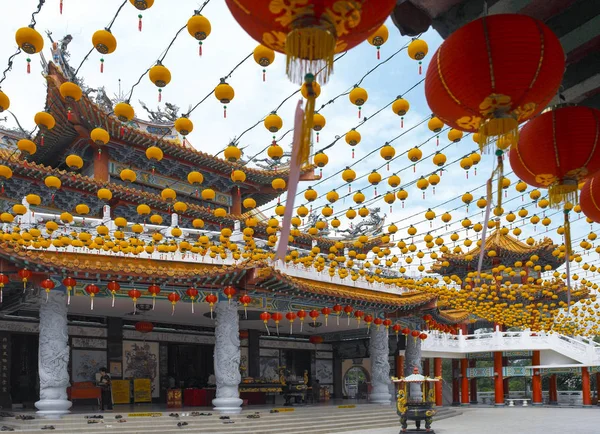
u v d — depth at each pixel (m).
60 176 27.30
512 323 25.30
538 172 5.09
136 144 30.27
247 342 31.86
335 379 35.84
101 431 18.28
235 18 3.33
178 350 29.77
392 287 28.78
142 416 20.02
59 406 19.39
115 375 26.34
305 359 35.16
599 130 4.85
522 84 3.94
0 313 23.88
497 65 3.90
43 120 8.57
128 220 31.91
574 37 5.05
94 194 29.12
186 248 16.89
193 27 6.48
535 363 40.22
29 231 17.23
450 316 32.25
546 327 25.39
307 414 23.58
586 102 5.69
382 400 28.25
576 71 5.37
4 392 23.75
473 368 42.16
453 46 4.06
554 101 5.44
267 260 22.75
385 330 29.00
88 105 26.61
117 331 26.75
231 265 21.05
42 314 19.83
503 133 4.07
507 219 12.38
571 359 39.06
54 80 25.73
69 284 18.77
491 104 4.07
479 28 4.00
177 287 21.95
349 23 3.21
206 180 34.72
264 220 38.09
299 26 3.16
